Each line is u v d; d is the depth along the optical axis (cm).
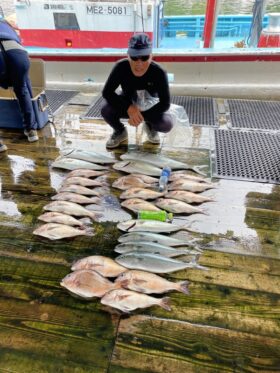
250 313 133
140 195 197
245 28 436
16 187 210
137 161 229
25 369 115
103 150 250
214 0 332
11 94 289
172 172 222
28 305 137
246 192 202
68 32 433
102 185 211
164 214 179
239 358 118
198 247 164
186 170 225
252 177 215
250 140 259
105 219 183
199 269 152
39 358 118
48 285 145
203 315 133
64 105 323
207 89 347
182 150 247
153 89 234
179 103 327
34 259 158
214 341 123
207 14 345
